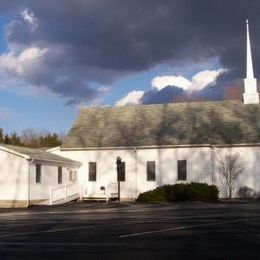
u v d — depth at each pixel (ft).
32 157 123.03
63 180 141.18
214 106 160.86
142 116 161.58
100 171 150.51
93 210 102.73
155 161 147.13
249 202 123.85
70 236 57.26
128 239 53.78
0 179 124.47
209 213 87.61
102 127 159.33
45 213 96.58
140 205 117.70
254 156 141.69
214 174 143.43
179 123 154.92
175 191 130.52
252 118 151.53
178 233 58.34
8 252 45.91
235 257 41.22
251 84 163.12
